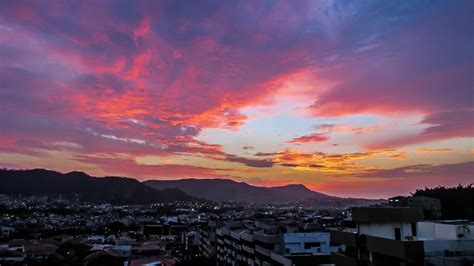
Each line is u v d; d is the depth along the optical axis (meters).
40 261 100.62
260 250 58.41
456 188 90.00
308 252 54.03
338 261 33.78
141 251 107.81
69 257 107.19
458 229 29.61
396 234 31.69
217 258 98.19
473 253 26.22
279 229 64.62
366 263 30.48
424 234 32.81
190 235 161.88
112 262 94.81
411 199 78.38
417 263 25.44
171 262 87.81
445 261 24.53
